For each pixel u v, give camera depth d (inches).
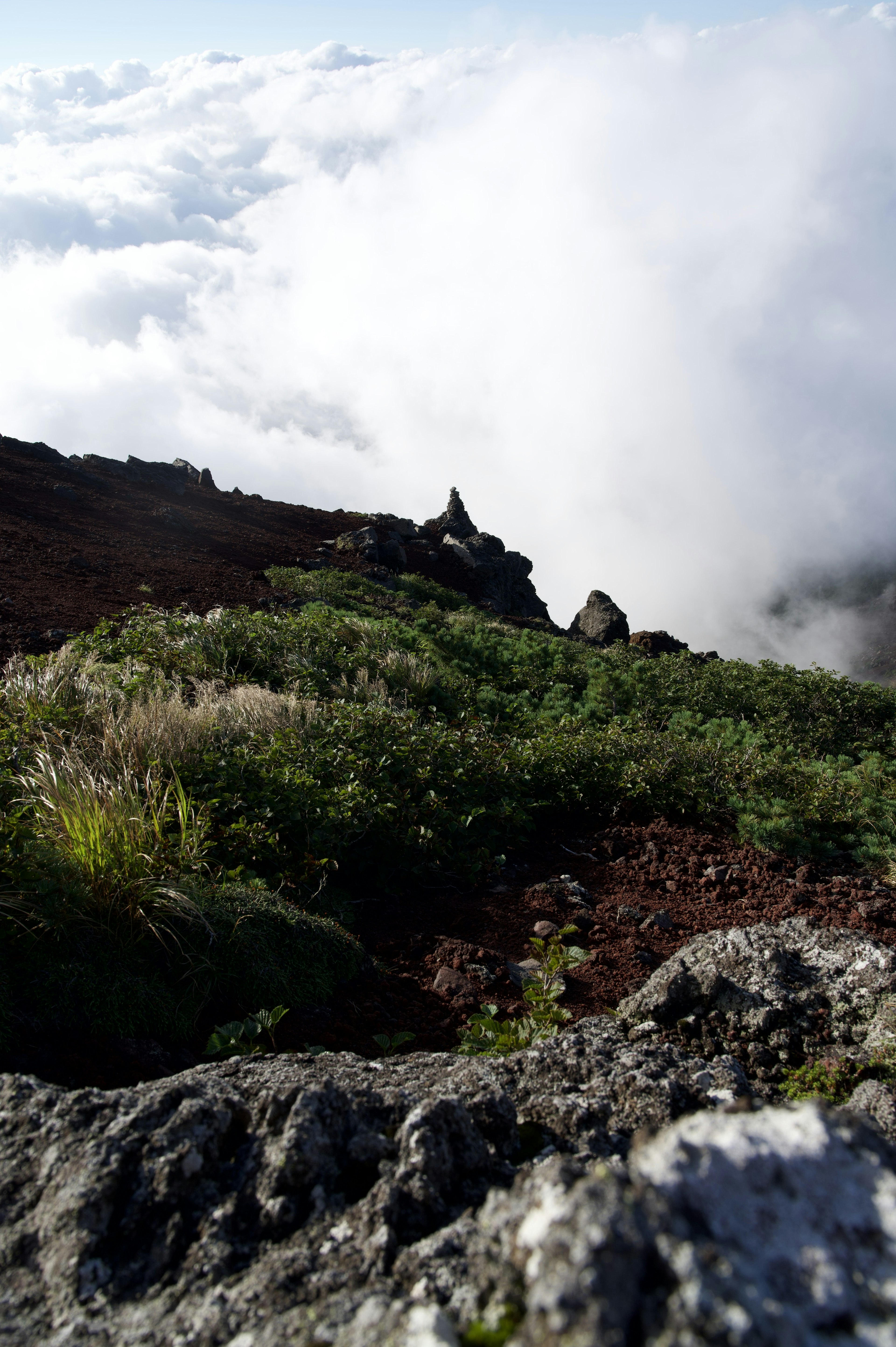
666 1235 40.5
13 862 132.9
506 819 250.1
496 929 194.2
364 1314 49.6
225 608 463.8
